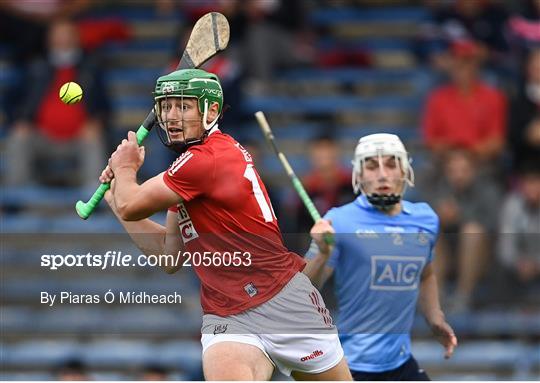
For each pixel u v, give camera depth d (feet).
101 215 125.29
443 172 114.93
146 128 63.67
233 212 62.13
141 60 150.30
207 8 136.67
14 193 128.26
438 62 130.72
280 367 64.23
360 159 71.87
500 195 114.73
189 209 62.44
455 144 125.49
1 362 107.14
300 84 140.77
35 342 107.55
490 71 134.62
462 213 112.68
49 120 129.49
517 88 128.36
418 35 141.79
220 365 61.46
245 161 62.44
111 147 130.00
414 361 73.51
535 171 111.86
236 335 62.44
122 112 144.97
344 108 141.49
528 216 110.42
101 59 136.77
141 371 103.91
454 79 127.24
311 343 63.21
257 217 62.64
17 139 129.59
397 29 153.17
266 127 72.28
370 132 139.54
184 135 61.98
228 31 65.57
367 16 154.10
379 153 71.36
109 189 64.90
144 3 158.61
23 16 143.64
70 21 143.64
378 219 71.97
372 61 148.46
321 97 141.28
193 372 102.06
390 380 72.59
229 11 136.67
